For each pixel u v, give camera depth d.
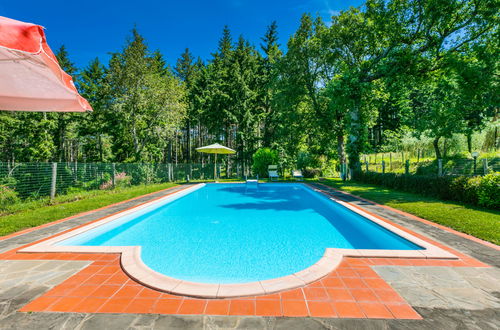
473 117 18.55
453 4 11.59
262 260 3.86
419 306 2.24
